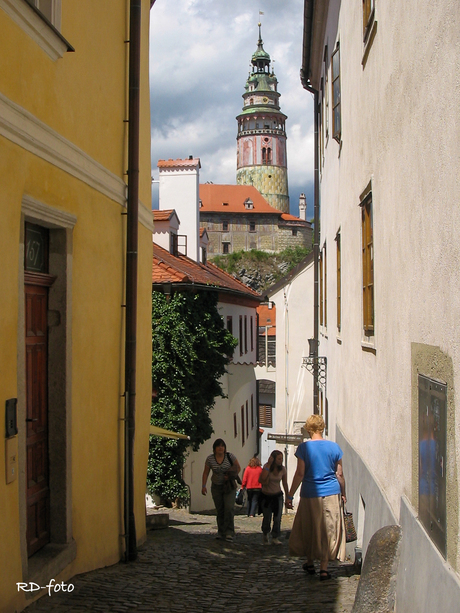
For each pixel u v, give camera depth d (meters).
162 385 17.28
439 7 3.89
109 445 7.35
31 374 5.67
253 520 16.11
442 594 3.61
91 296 6.73
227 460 10.33
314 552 6.59
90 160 6.63
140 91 8.67
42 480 5.90
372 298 6.80
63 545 5.97
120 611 5.23
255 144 140.25
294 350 25.69
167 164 28.66
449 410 3.61
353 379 8.39
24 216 5.16
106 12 7.27
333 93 10.84
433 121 4.05
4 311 4.62
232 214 120.44
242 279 116.94
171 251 24.38
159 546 9.02
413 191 4.64
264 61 144.12
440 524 3.74
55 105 5.68
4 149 4.66
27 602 4.95
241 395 27.17
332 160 11.66
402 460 5.08
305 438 22.45
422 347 4.36
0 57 4.59
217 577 7.04
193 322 17.73
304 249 121.50
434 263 4.05
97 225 6.92
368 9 6.98
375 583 4.87
